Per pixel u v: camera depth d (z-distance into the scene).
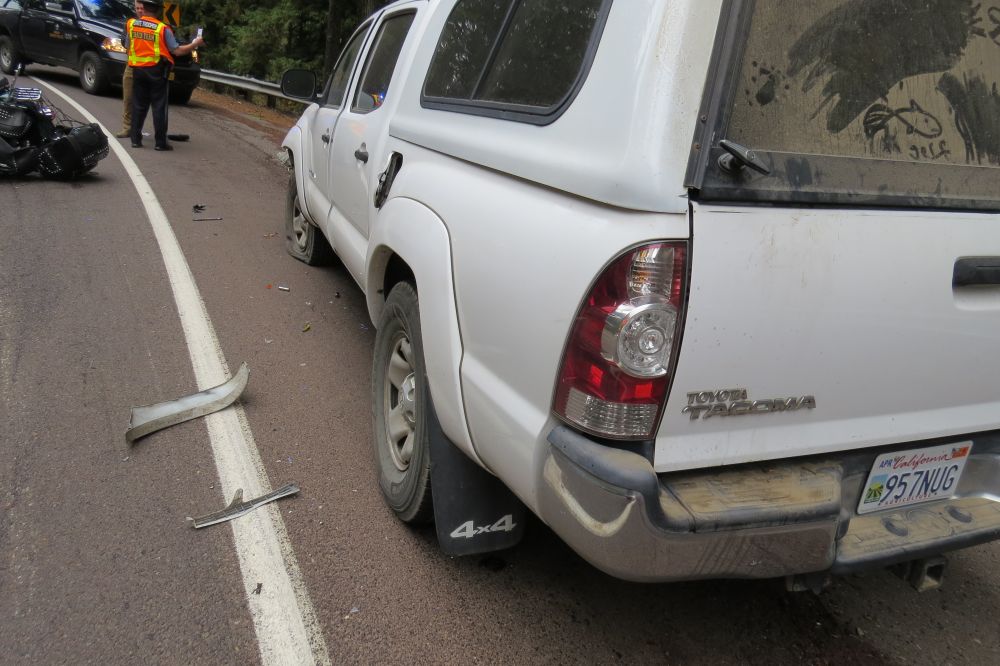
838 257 1.88
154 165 9.05
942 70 2.02
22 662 2.20
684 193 1.73
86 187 7.61
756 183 1.79
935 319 2.07
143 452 3.30
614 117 1.82
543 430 1.94
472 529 2.58
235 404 3.79
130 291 5.08
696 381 1.83
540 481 1.94
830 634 2.64
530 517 3.14
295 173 5.76
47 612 2.39
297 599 2.54
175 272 5.52
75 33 13.83
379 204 3.29
